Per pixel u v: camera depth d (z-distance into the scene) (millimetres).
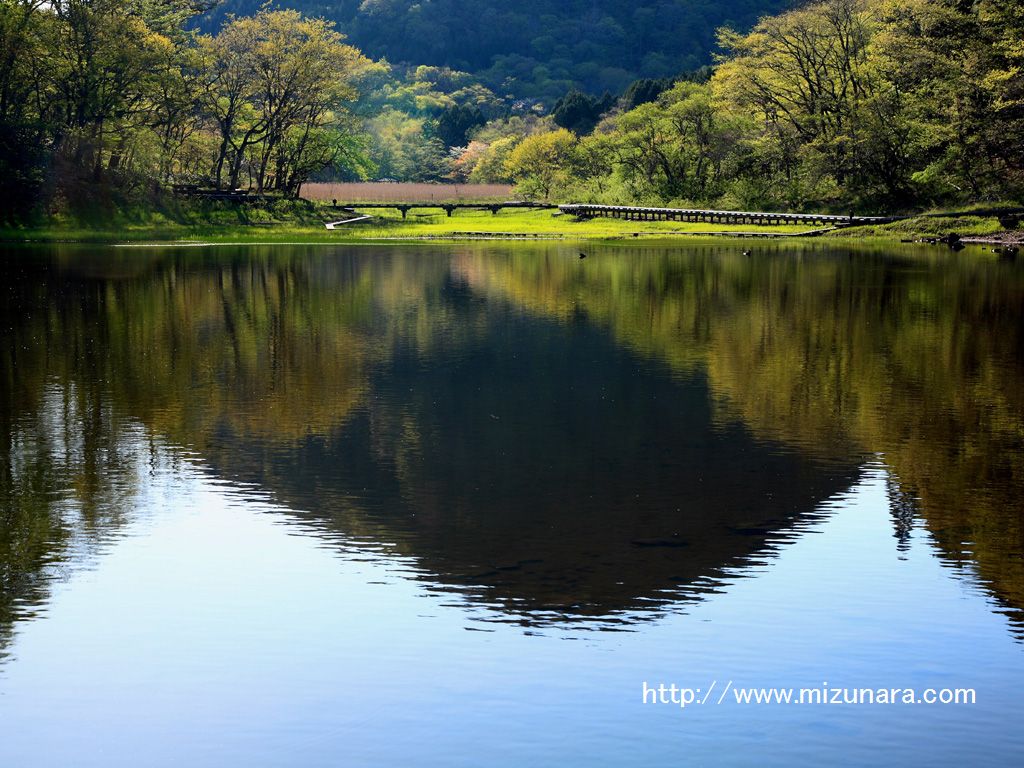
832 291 38812
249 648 10578
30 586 12016
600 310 34094
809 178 84938
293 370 23938
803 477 16109
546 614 11367
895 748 8977
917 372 23812
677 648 10570
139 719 9391
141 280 42125
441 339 28328
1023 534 13703
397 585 12016
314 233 75438
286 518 14219
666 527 13891
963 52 67750
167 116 82875
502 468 16547
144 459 16922
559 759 8836
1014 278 42625
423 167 170750
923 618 11242
